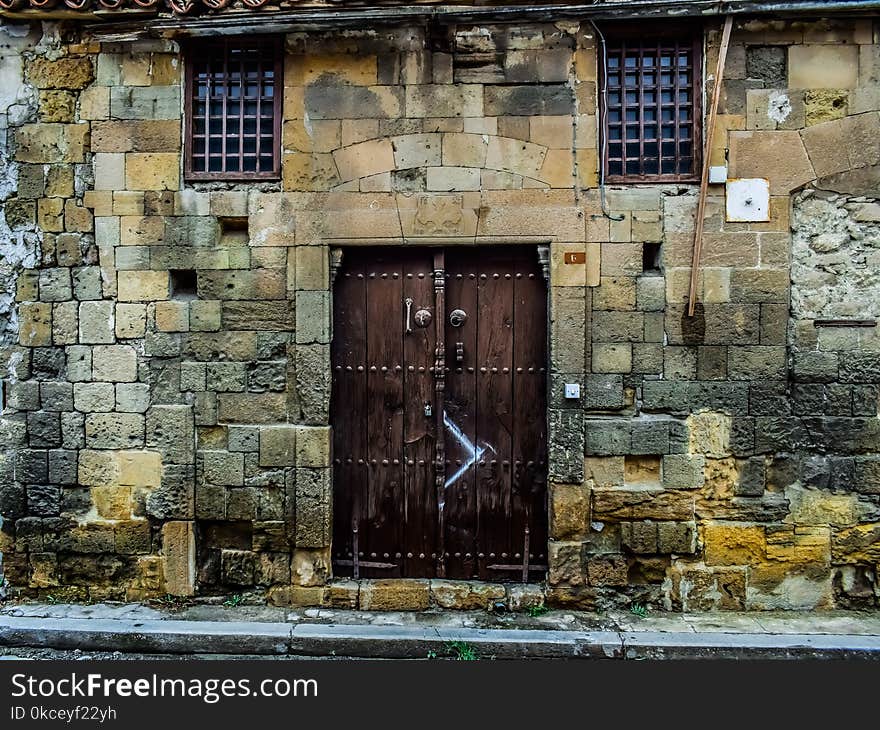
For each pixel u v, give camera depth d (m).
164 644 4.85
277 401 5.29
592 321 5.16
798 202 5.13
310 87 5.21
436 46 5.16
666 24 5.11
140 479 5.34
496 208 5.16
